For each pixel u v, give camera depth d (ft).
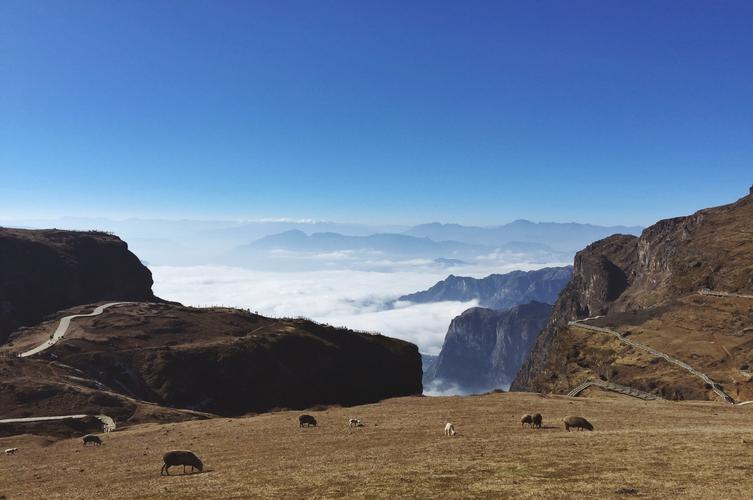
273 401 451.53
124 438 206.59
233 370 458.50
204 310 621.72
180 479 116.47
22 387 334.44
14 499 114.93
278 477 108.58
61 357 428.56
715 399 388.37
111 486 116.88
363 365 564.71
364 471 108.68
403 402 267.59
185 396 417.69
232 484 104.78
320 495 91.81
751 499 78.95
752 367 413.39
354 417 219.20
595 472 98.53
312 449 149.79
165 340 498.69
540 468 103.55
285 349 516.73
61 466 154.92
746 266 647.15
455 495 87.61
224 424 220.84
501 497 85.51
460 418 203.00
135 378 423.23
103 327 512.22
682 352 479.00
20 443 222.07
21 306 620.49
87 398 329.31
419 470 106.52
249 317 616.80
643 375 462.60
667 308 601.21
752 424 173.99
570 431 159.22
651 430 153.69
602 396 447.01
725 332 497.05
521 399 264.11
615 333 564.30
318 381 504.43
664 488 86.48
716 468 97.60
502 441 140.87
